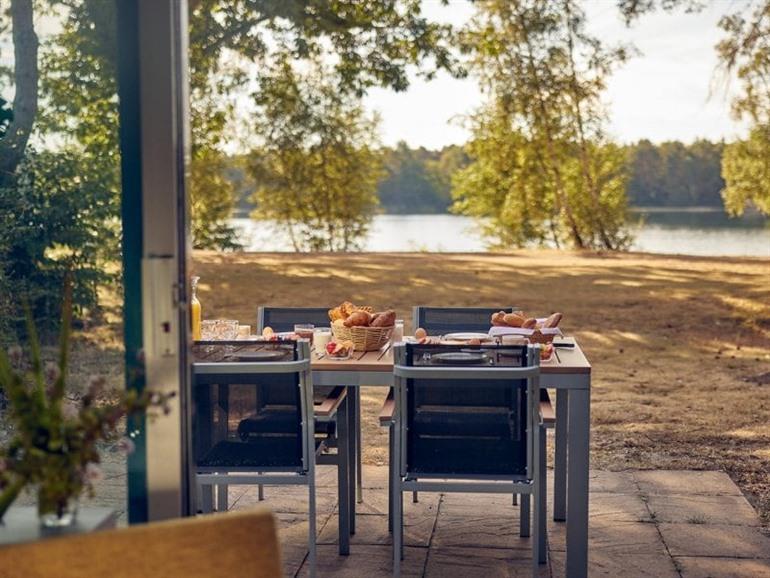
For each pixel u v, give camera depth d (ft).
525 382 9.85
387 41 43.78
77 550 4.76
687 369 23.21
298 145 52.65
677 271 42.47
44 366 8.87
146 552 4.79
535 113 60.64
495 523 12.42
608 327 29.40
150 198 7.51
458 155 73.36
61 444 5.61
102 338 8.54
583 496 10.11
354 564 11.02
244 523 4.87
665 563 10.91
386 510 12.95
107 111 8.24
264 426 10.23
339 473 11.21
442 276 41.01
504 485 10.00
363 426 17.88
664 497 13.26
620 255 51.13
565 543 11.69
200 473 10.28
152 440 7.55
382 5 43.50
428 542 11.73
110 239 8.41
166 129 7.48
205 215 54.80
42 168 8.63
